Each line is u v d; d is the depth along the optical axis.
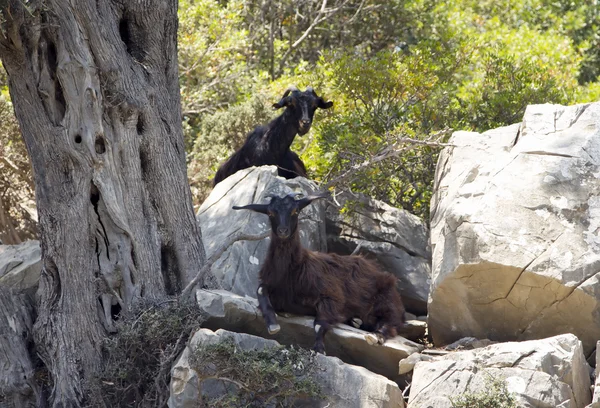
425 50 27.08
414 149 25.69
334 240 23.97
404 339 18.25
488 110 26.92
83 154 18.11
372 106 27.16
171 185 19.58
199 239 20.05
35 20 18.05
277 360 15.36
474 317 17.97
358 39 43.69
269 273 17.58
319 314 17.33
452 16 41.25
